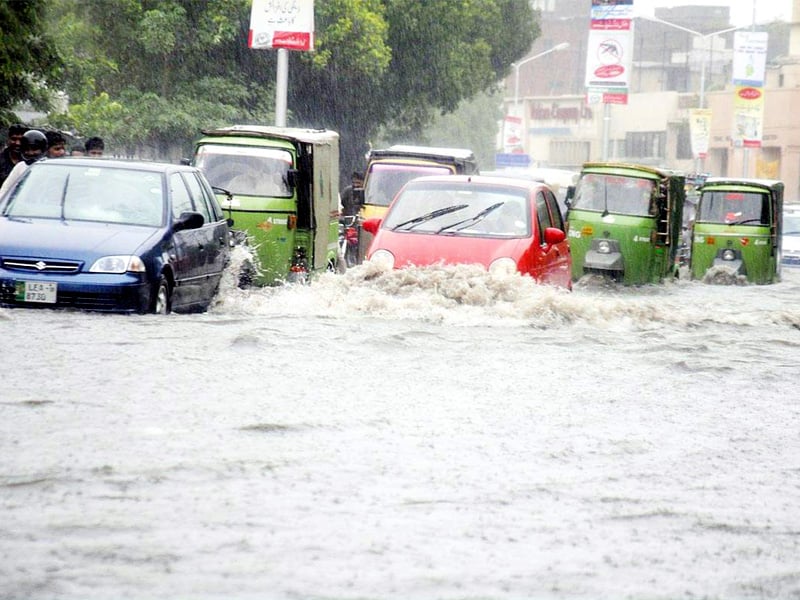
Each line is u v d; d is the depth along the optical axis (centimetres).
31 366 2184
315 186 5162
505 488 1501
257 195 4981
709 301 5719
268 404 1952
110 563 1148
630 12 10050
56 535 1227
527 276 3438
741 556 1271
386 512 1366
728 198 8550
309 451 1644
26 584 1080
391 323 3103
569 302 3375
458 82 11994
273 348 2556
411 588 1115
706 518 1409
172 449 1611
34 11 5328
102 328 2730
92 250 3094
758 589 1165
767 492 1556
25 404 1848
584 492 1505
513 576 1163
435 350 2681
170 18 9081
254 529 1276
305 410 1920
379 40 10406
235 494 1409
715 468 1675
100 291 3044
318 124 11131
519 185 3931
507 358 2622
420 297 3341
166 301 3266
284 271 4994
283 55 6906
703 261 8525
